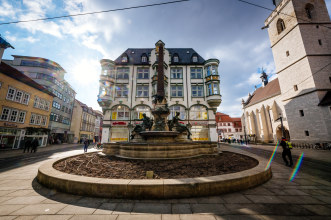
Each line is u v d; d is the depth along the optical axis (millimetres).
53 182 4219
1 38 18750
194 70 27078
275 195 3809
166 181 3766
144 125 11547
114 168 5781
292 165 7941
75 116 42750
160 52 15438
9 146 20406
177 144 7555
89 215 2877
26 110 23609
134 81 26203
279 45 28438
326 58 23141
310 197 3701
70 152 16828
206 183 3727
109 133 23875
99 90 24859
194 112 25109
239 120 61812
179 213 2936
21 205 3293
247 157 8430
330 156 12141
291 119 25516
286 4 26859
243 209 3084
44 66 31609
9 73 20844
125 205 3254
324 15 25438
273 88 35781
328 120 20109
